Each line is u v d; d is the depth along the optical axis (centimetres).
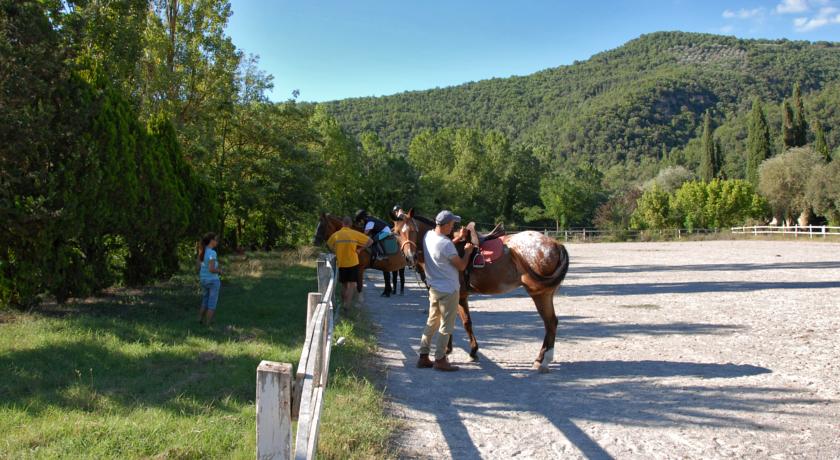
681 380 683
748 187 6153
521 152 9481
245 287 1552
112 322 957
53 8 1338
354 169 5028
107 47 1641
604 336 975
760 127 6925
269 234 3400
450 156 9500
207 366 716
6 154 966
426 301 1466
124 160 1185
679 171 9000
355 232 1200
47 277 1077
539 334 1005
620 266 2497
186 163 1688
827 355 785
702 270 2192
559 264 732
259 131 2911
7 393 595
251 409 544
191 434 473
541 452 479
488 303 1429
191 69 2386
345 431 495
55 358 726
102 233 1187
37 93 1005
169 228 1466
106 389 611
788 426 524
